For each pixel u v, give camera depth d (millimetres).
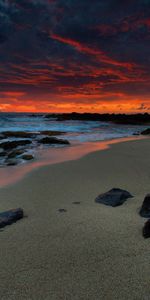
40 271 3318
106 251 3705
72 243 3977
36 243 4023
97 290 2924
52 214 5203
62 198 6254
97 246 3854
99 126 48438
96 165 10492
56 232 4371
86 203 5812
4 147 17156
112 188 6660
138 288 2920
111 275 3170
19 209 5203
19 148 16750
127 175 8555
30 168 10156
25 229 4539
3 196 6551
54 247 3881
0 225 4633
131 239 4012
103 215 5031
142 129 40969
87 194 6523
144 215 4902
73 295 2861
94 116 71625
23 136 24875
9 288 3016
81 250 3766
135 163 10750
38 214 5246
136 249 3721
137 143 18844
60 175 8812
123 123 58688
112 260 3482
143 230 4156
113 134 29812
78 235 4230
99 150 15211
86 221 4773
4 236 4285
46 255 3670
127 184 7395
